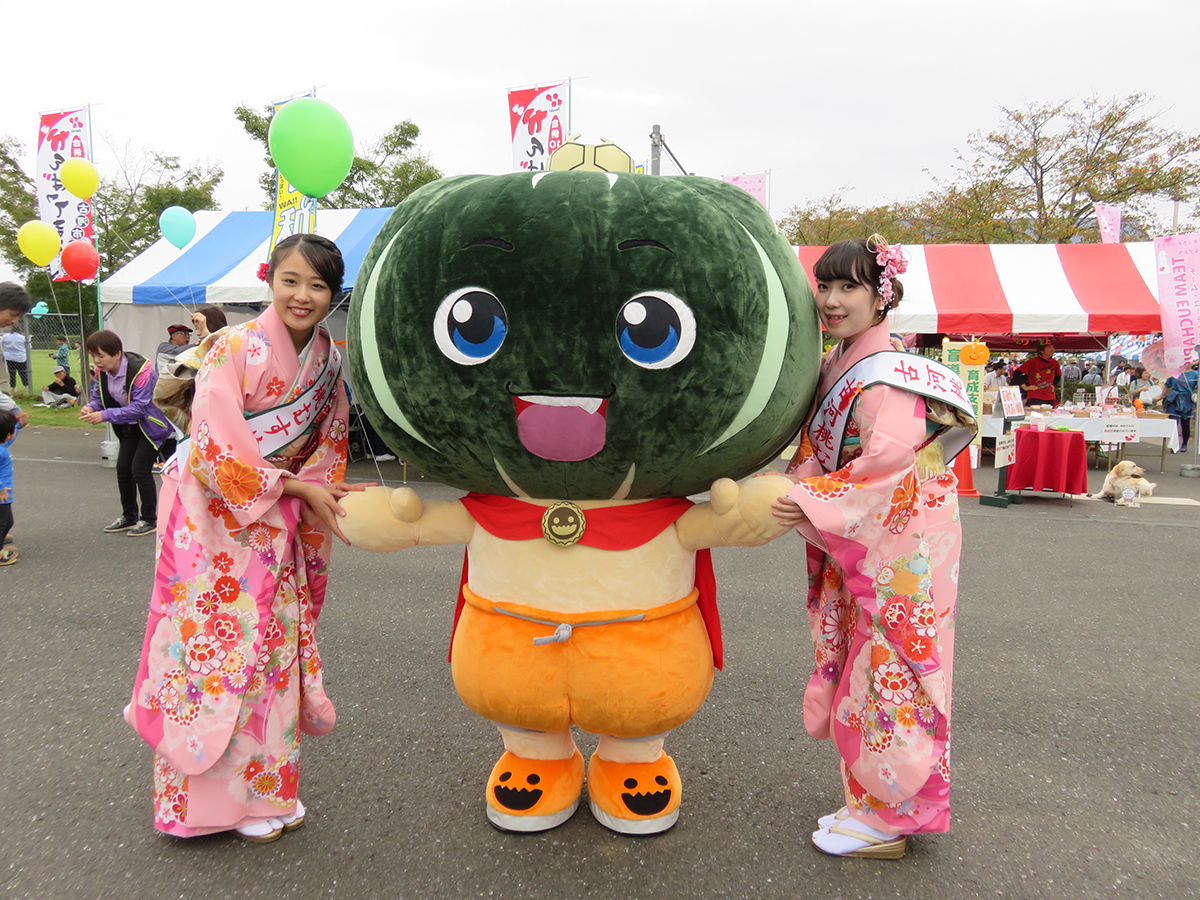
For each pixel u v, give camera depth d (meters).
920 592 2.03
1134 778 2.67
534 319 1.78
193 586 2.07
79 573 4.87
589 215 1.80
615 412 1.81
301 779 2.60
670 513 2.10
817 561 2.33
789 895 2.03
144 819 2.35
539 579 2.06
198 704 2.08
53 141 9.76
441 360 1.87
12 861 2.13
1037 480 7.73
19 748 2.77
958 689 3.39
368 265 2.07
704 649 2.19
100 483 7.88
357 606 4.38
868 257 2.03
